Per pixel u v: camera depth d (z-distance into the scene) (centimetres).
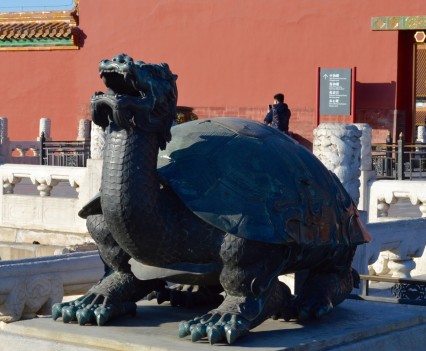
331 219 586
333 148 1188
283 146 586
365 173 1348
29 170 1598
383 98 3003
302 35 3109
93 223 579
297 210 552
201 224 534
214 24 3247
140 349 522
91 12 3434
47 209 1577
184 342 527
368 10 3008
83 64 3462
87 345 541
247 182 541
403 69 3028
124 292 584
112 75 516
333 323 594
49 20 3503
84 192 1527
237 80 3219
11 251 1527
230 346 519
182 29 3294
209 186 535
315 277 611
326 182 602
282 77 3144
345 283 623
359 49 3027
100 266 873
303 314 586
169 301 648
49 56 3522
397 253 1097
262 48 3175
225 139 564
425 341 621
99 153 1533
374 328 587
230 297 543
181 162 546
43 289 826
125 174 520
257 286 537
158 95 518
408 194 1312
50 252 1470
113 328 561
